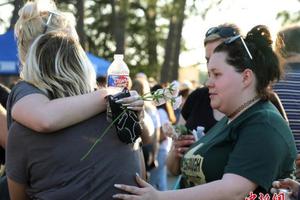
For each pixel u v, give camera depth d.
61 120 2.32
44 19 2.75
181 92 10.23
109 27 32.47
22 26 2.75
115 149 2.40
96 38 33.69
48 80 2.44
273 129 2.41
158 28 32.69
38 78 2.42
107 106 2.39
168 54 22.95
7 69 10.25
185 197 2.34
